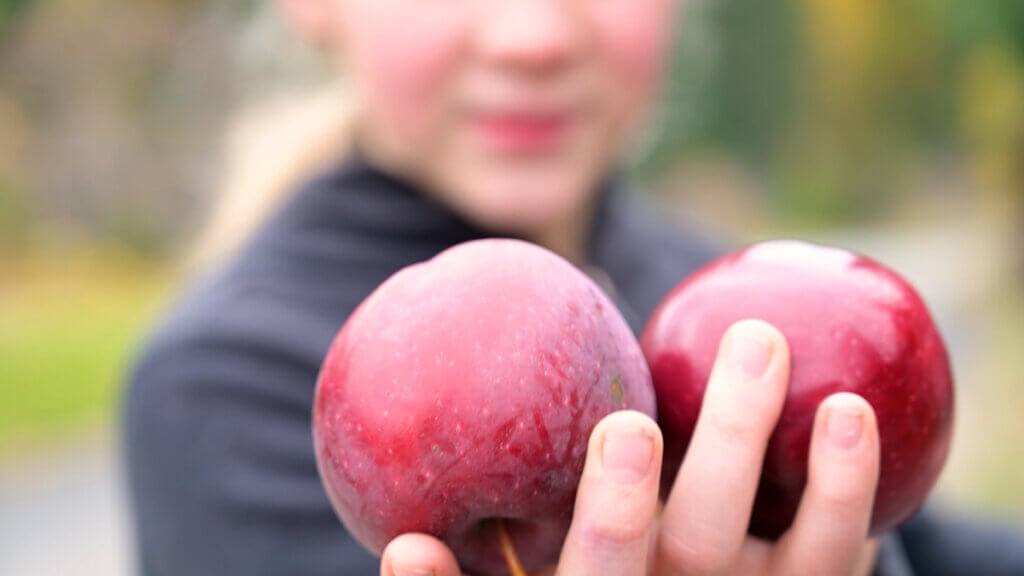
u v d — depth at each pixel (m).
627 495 0.44
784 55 11.83
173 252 6.30
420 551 0.45
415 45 0.71
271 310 0.69
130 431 0.69
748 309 0.49
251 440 0.66
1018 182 4.53
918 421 0.49
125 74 6.32
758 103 11.69
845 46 12.00
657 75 0.76
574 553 0.45
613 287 0.82
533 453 0.46
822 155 12.42
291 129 0.88
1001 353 3.38
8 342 4.07
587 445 0.46
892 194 12.51
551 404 0.46
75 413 3.15
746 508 0.47
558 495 0.46
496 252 0.48
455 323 0.46
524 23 0.70
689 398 0.49
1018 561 0.77
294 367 0.68
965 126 11.74
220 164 2.28
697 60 1.17
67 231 6.24
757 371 0.47
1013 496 1.80
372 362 0.46
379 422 0.46
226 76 4.87
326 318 0.69
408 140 0.72
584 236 0.82
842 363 0.48
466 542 0.47
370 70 0.73
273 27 1.00
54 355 3.80
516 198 0.72
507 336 0.46
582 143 0.73
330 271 0.71
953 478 1.95
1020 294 4.43
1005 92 4.68
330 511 0.65
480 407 0.46
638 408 0.47
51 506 2.48
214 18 4.95
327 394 0.47
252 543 0.65
